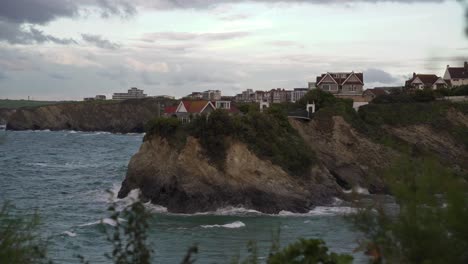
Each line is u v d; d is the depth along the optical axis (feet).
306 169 177.37
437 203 24.85
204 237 117.91
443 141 236.02
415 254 24.88
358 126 220.02
